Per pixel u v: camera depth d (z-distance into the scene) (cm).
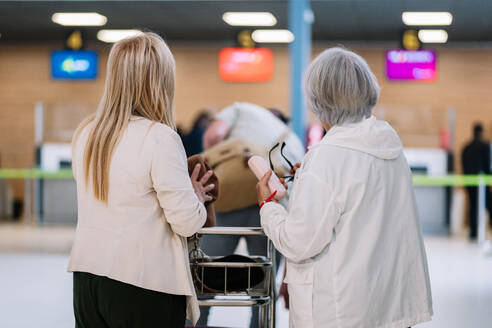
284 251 179
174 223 179
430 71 1076
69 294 508
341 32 1107
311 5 906
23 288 530
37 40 1243
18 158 1261
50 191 1005
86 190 184
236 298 193
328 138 183
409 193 187
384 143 183
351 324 174
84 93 1276
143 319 178
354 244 176
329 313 175
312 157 181
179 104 1273
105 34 1162
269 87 1257
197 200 183
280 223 182
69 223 1009
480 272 628
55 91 1282
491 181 901
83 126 194
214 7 932
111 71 187
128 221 179
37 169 1004
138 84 185
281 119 378
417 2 876
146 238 179
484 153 902
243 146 312
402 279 181
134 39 189
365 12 945
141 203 180
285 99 1253
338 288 175
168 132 182
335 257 176
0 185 1152
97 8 953
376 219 178
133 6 934
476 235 902
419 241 186
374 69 1218
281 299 484
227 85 1264
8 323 416
